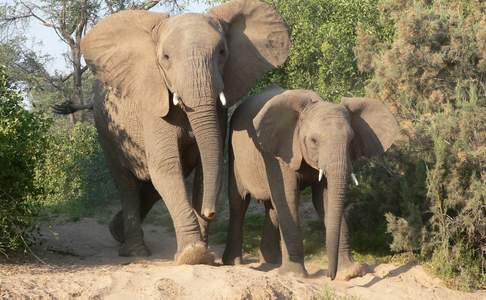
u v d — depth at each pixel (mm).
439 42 13031
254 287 9328
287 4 18500
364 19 17984
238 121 13031
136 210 14547
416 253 12555
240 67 12539
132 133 13523
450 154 11891
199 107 11117
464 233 12039
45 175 19891
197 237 11672
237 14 12680
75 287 9445
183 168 12977
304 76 18156
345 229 11445
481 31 12602
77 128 22266
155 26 12555
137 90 12422
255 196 12727
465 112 11875
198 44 11391
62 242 15047
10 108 12414
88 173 20422
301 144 11242
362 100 11547
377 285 11031
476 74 12969
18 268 11242
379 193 13109
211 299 9156
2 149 11734
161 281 9484
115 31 12758
